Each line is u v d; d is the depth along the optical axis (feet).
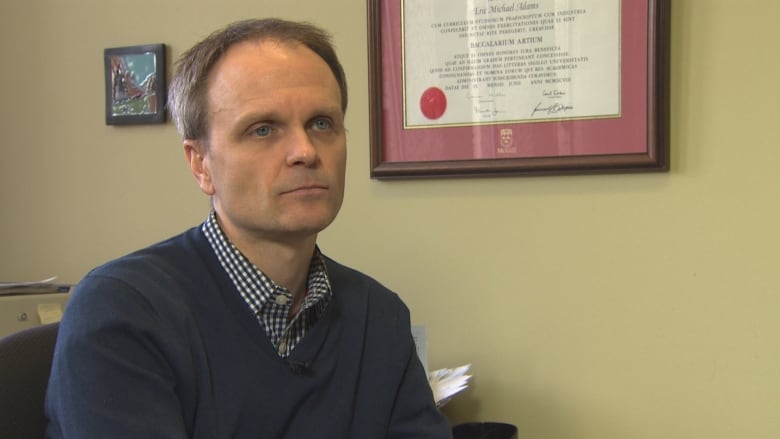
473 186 4.66
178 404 2.78
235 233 3.18
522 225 4.58
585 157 4.41
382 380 3.46
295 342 3.26
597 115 4.40
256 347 3.06
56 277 5.37
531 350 4.60
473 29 4.60
